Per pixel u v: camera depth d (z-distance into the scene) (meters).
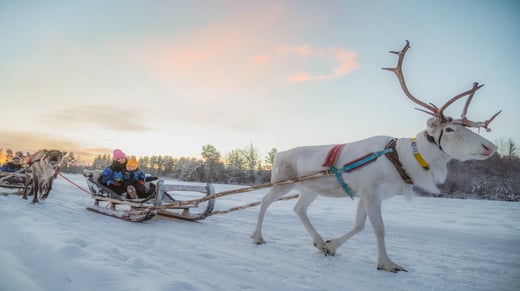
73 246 3.47
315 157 4.67
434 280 3.44
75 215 6.74
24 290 2.44
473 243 5.40
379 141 4.15
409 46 3.89
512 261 4.28
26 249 3.63
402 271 3.71
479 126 3.49
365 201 3.97
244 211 9.07
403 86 3.93
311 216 8.19
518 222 7.90
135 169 7.56
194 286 2.84
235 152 63.25
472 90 3.43
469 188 31.61
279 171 5.14
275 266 3.76
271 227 6.57
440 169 3.74
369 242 5.36
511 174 32.47
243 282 3.15
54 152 9.09
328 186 4.48
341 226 6.95
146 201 6.59
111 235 4.93
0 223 5.07
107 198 7.11
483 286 3.28
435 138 3.64
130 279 2.73
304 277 3.41
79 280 2.73
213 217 7.75
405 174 3.85
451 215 9.43
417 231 6.44
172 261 3.69
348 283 3.28
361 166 4.00
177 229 5.80
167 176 87.00
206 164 64.31
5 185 10.30
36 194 8.65
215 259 3.89
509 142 35.44
